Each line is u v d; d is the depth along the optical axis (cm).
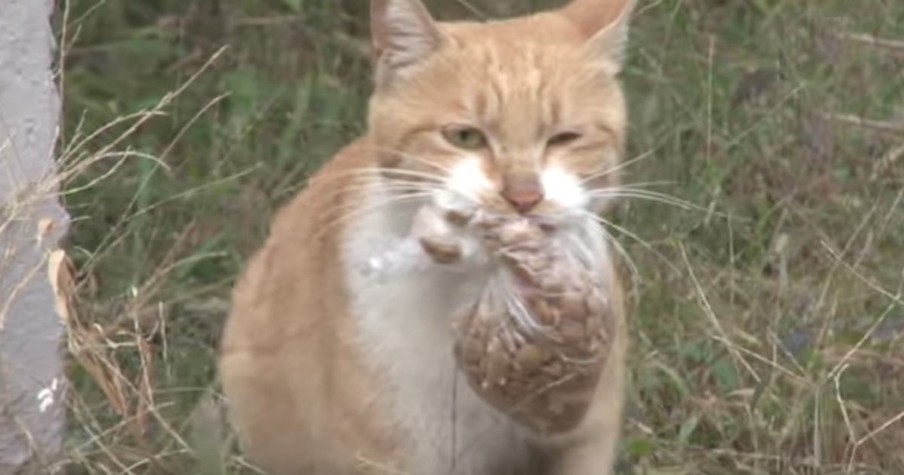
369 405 844
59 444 897
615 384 859
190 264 1079
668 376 1005
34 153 877
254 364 915
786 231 1105
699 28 1252
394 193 843
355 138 1168
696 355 1016
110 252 1044
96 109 1209
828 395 963
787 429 958
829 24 1195
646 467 949
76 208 1083
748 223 1111
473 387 811
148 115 961
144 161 1143
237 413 933
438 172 830
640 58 1208
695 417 984
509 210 809
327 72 1280
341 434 856
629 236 1025
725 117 1165
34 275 867
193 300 1073
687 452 967
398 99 849
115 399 890
